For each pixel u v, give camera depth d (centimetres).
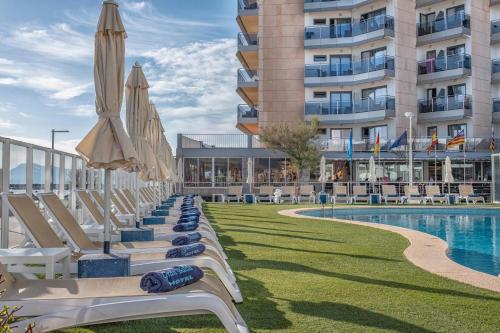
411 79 3953
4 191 691
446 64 3862
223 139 3662
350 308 514
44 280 461
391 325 459
